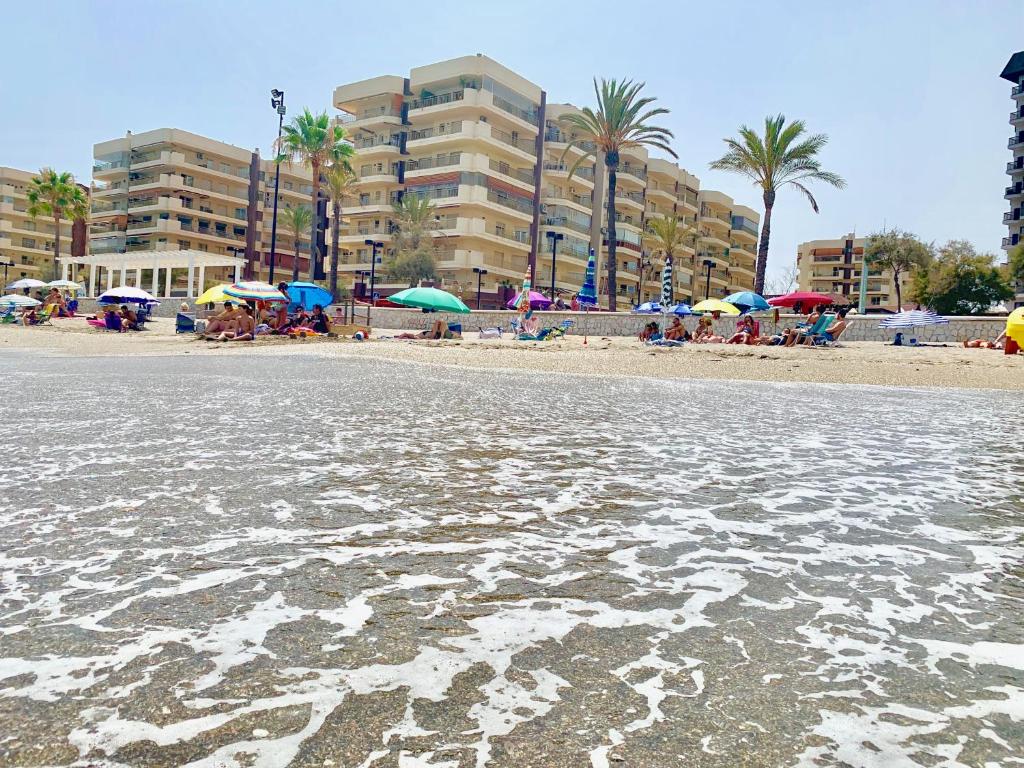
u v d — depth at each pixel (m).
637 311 29.14
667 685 1.89
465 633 2.18
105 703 1.73
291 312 25.89
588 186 70.38
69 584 2.50
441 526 3.33
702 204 87.81
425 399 9.01
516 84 62.31
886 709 1.79
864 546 3.17
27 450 4.94
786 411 8.72
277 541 3.03
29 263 89.19
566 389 11.15
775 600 2.51
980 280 59.66
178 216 71.12
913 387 13.27
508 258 63.25
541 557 2.92
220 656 1.98
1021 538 3.34
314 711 1.71
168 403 7.85
